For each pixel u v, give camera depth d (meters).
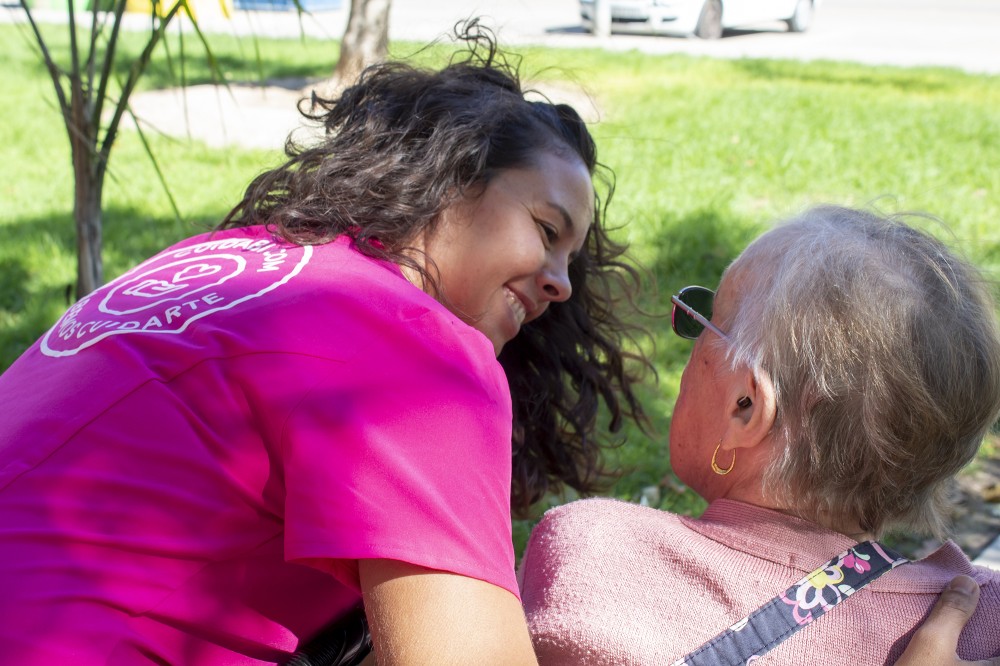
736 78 12.97
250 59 13.42
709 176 7.82
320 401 1.31
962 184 7.86
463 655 1.23
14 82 11.82
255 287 1.49
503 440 1.38
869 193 7.51
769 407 1.38
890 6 24.42
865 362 1.34
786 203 7.13
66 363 1.48
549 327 2.26
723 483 1.54
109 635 1.30
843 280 1.36
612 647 1.36
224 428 1.35
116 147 8.42
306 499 1.28
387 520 1.25
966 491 3.67
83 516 1.33
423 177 1.70
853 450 1.36
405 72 1.88
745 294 1.48
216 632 1.38
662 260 5.73
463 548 1.27
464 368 1.38
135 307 1.52
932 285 1.37
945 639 1.32
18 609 1.29
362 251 1.62
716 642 1.35
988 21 21.86
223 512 1.35
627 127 9.39
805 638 1.36
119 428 1.37
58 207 6.96
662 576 1.43
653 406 4.11
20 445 1.39
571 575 1.45
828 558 1.40
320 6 20.48
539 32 17.05
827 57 16.17
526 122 1.77
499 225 1.72
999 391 1.40
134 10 3.45
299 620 1.45
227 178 7.57
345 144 1.80
